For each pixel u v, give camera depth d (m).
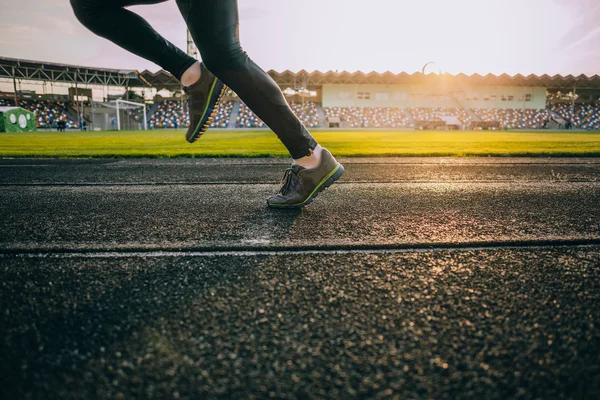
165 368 0.53
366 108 39.78
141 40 1.33
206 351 0.58
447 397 0.48
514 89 40.38
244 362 0.55
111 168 3.66
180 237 1.22
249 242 1.16
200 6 1.17
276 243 1.15
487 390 0.49
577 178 2.85
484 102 40.56
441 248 1.12
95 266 0.96
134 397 0.48
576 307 0.73
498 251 1.09
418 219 1.49
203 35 1.22
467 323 0.67
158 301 0.75
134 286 0.83
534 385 0.50
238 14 1.28
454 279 0.87
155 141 10.45
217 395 0.48
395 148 7.00
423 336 0.62
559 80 38.09
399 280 0.86
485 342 0.60
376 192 2.18
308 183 1.61
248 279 0.87
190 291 0.80
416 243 1.14
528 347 0.59
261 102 1.40
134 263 0.98
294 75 37.53
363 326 0.65
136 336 0.62
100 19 1.28
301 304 0.74
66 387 0.49
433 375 0.52
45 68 36.94
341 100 40.41
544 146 7.77
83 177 2.96
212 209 1.69
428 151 5.83
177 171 3.39
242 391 0.49
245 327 0.65
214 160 4.59
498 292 0.80
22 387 0.49
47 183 2.60
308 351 0.58
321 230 1.31
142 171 3.39
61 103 39.19
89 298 0.77
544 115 39.16
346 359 0.56
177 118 38.88
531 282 0.85
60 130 30.28
